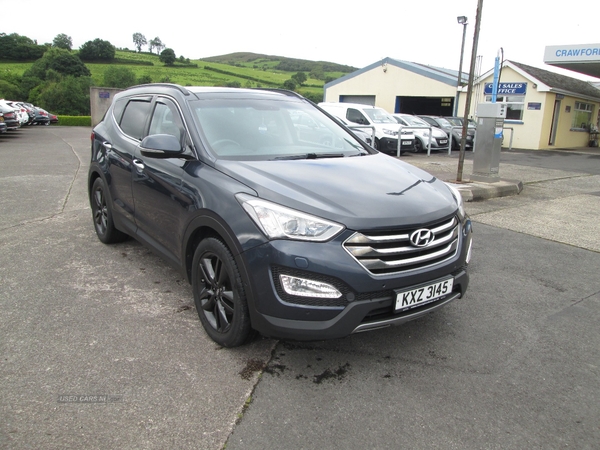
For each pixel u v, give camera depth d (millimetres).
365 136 15008
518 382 2793
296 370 2844
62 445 2176
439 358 3035
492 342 3262
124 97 4922
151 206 3783
